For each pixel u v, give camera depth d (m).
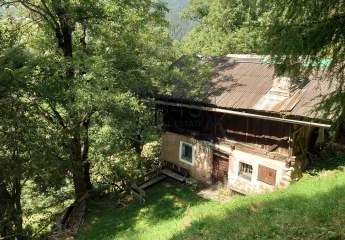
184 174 24.70
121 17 19.81
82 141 21.45
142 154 28.66
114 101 17.52
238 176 21.38
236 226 10.75
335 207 10.55
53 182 18.48
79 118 18.75
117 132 19.33
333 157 19.62
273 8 8.51
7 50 16.34
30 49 20.20
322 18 7.90
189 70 22.66
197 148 23.73
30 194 21.12
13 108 16.41
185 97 22.38
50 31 20.50
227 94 20.81
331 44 8.10
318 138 19.89
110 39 20.30
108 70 18.58
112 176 23.91
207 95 21.52
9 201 17.91
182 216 16.12
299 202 12.21
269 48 8.54
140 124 22.75
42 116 18.77
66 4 18.38
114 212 21.41
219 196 21.55
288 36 8.05
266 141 19.73
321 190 13.34
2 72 15.02
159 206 20.97
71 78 18.02
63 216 21.14
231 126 21.55
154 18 21.53
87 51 20.84
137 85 20.59
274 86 18.91
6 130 16.36
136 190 22.94
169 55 22.81
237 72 22.70
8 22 19.92
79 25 21.03
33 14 20.44
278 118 17.47
